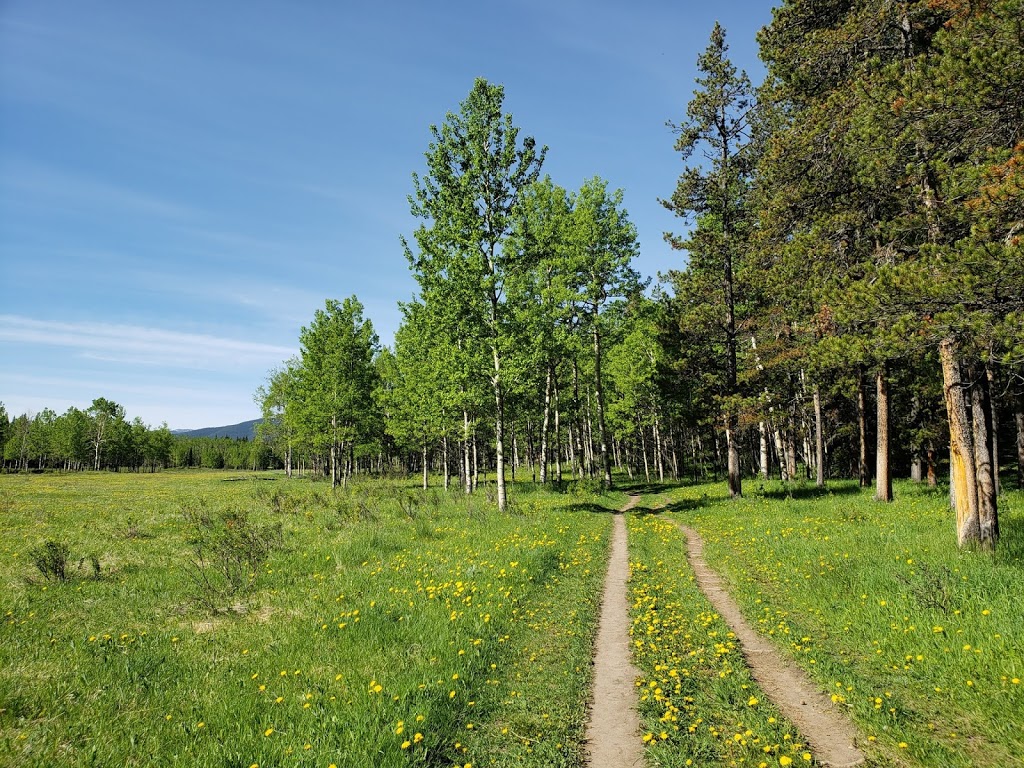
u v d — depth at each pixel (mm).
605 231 27156
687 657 6953
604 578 11039
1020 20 7758
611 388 40375
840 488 23797
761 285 19438
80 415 95125
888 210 13727
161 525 20453
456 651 6992
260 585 10805
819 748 4926
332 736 4996
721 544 13883
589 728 5445
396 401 34656
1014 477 27562
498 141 20875
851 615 7836
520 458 74375
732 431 22969
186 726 5254
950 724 5121
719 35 21828
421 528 15914
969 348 9148
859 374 22656
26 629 8391
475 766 4785
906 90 9359
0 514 24969
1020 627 6422
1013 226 7875
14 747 4961
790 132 14312
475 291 20203
